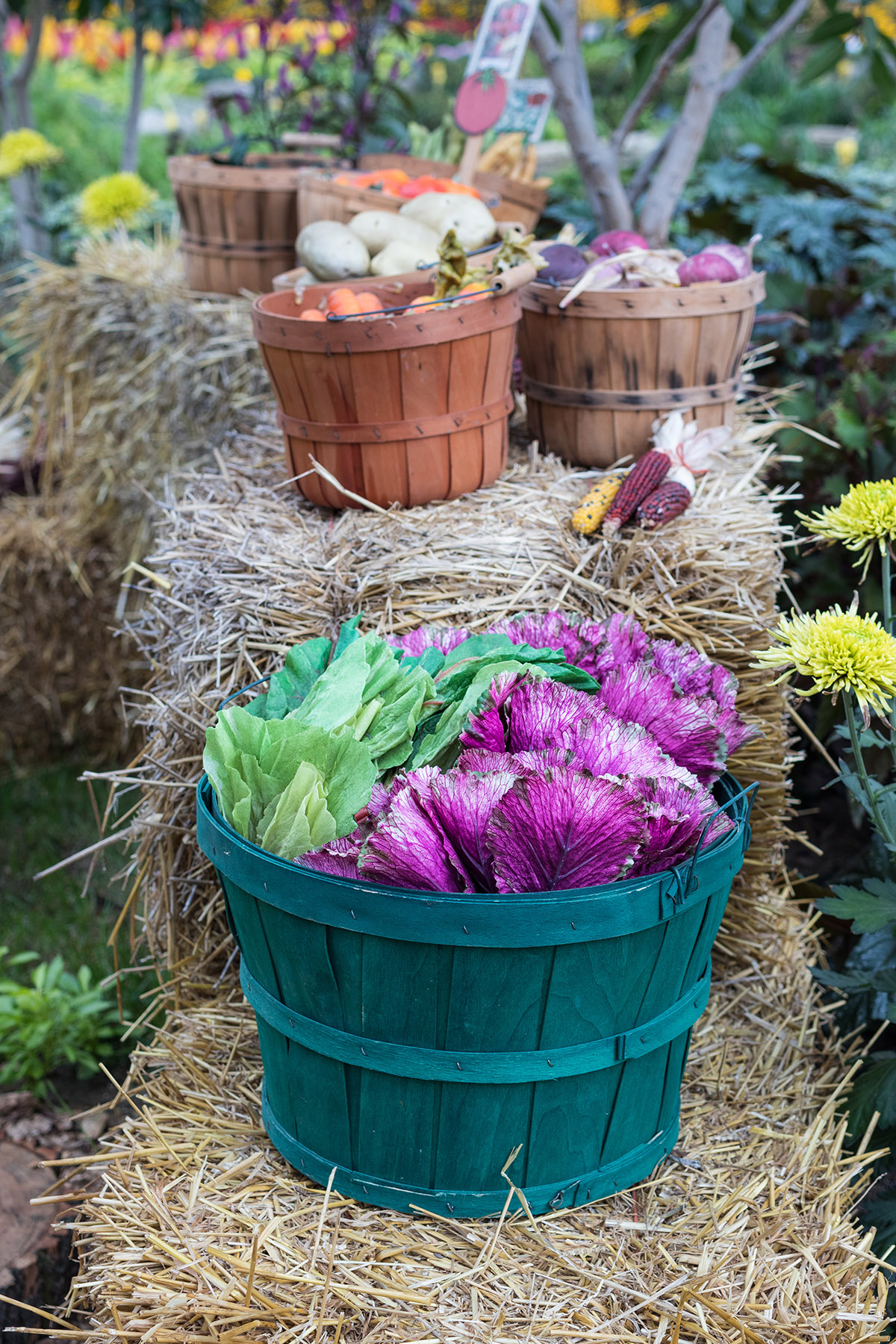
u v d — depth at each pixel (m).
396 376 1.83
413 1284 1.25
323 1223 1.29
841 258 3.72
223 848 1.29
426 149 3.29
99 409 3.22
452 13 6.12
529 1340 1.20
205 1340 1.20
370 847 1.21
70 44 9.23
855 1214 1.57
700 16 2.87
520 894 1.14
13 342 4.56
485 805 1.23
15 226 5.50
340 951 1.20
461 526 1.91
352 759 1.34
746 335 2.14
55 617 3.32
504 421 2.04
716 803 1.38
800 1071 1.71
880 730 1.94
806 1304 1.28
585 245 2.94
